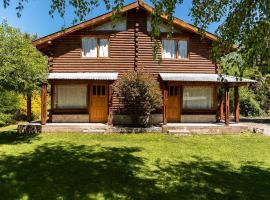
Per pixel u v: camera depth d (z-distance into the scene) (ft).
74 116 70.18
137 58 69.97
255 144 51.72
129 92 63.31
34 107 85.66
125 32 70.23
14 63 48.91
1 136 57.67
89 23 68.08
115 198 26.73
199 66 71.10
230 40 23.08
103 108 70.69
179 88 71.10
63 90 70.23
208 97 71.82
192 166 37.37
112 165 37.06
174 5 23.80
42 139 54.39
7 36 48.88
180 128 62.80
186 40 70.85
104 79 63.72
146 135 59.52
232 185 30.66
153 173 34.22
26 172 33.45
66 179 31.35
